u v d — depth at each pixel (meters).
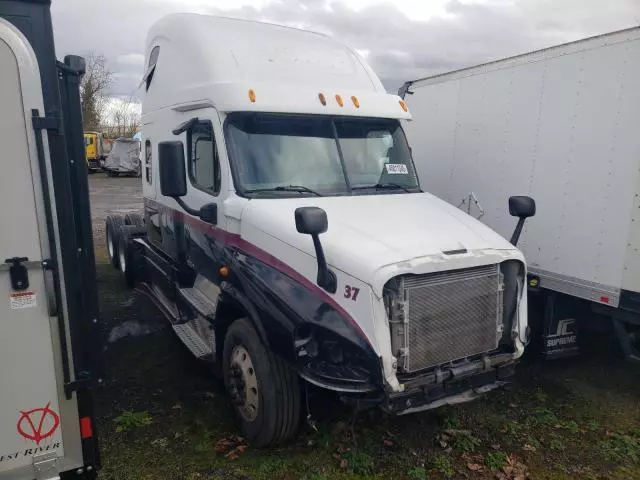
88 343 2.98
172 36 5.65
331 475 3.72
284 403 3.76
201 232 5.10
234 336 4.12
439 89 6.61
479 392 3.72
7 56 2.58
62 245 2.84
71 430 2.99
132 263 8.12
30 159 2.67
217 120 4.55
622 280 4.46
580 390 5.04
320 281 3.49
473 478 3.75
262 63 4.86
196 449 4.00
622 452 4.06
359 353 3.33
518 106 5.43
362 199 4.52
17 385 2.80
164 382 5.10
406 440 4.16
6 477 2.86
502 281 3.92
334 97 4.82
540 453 4.05
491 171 5.84
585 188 4.75
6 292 2.71
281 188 4.45
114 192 24.19
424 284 3.46
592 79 4.64
